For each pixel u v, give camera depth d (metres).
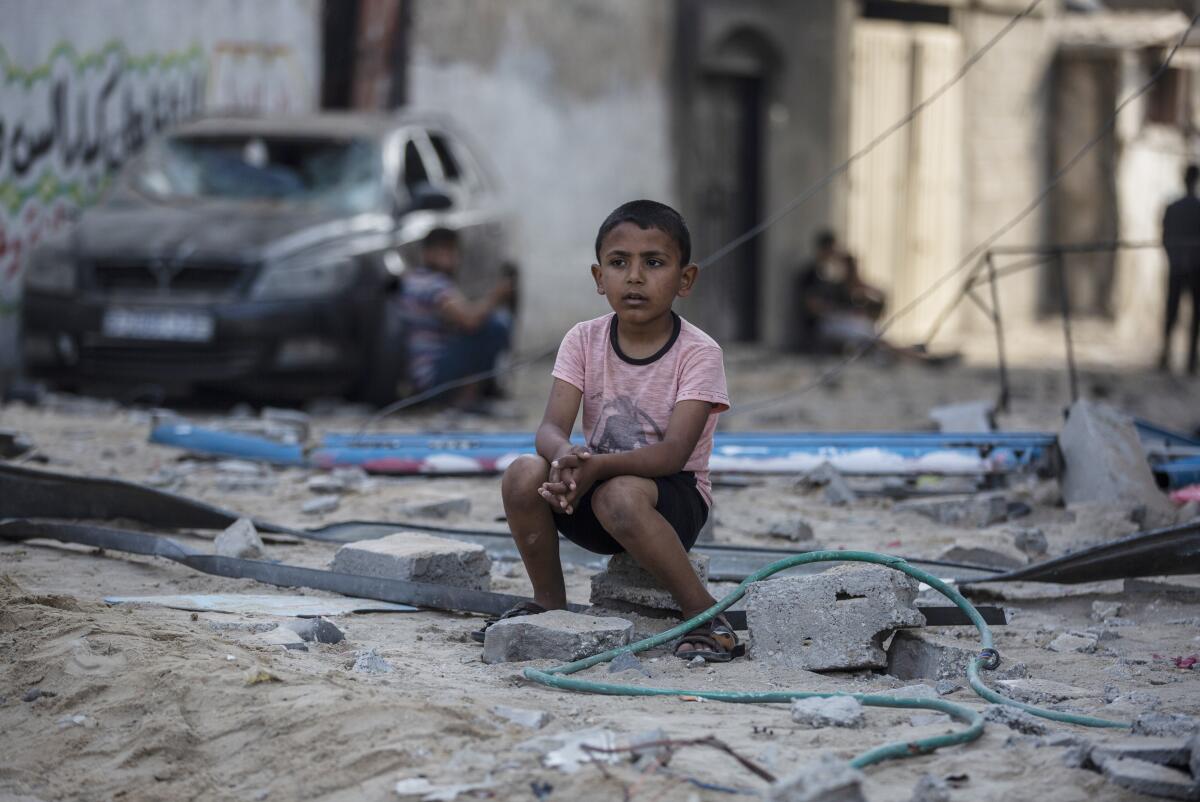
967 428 7.66
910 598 4.00
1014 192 22.19
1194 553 4.69
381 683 3.55
